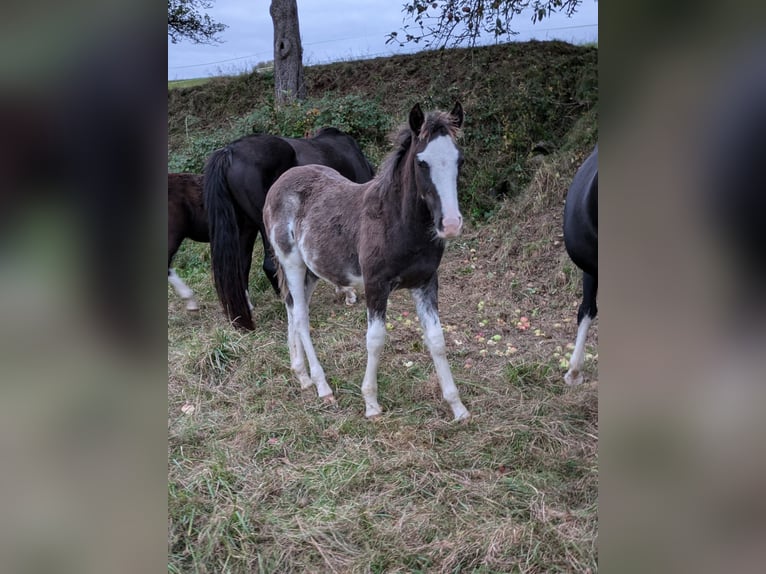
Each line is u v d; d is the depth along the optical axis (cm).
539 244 566
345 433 306
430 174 260
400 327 454
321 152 515
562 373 366
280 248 361
